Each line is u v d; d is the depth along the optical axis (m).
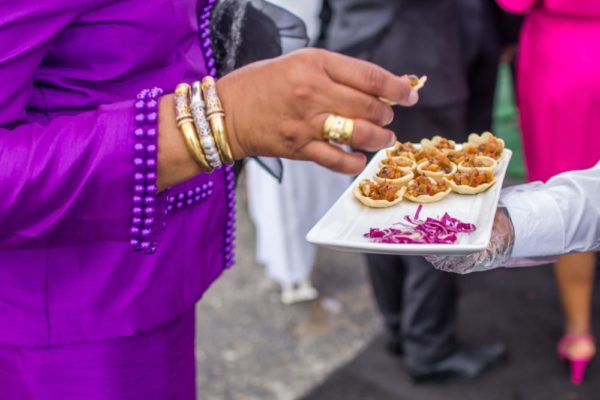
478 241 1.09
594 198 1.17
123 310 1.18
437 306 2.05
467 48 2.25
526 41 2.04
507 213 1.18
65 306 1.16
